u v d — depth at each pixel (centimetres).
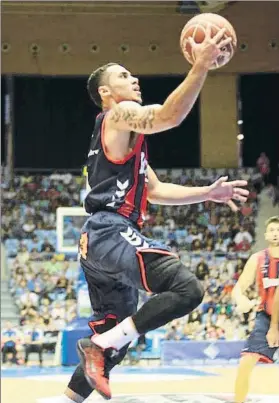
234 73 2009
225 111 2022
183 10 1952
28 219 1880
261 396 627
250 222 1889
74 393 433
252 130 2030
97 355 381
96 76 411
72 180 1958
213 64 362
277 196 1966
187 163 2030
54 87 1998
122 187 393
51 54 1972
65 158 2002
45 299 1532
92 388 433
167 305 361
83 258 399
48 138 1997
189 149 2030
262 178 1977
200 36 355
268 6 1959
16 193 1928
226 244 1836
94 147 400
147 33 1977
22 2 1917
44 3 1930
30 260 1725
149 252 369
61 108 2000
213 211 1897
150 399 612
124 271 376
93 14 1962
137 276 373
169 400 604
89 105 2005
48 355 1306
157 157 2028
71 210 1127
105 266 384
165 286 366
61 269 1684
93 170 400
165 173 1984
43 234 1855
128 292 415
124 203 395
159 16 1967
